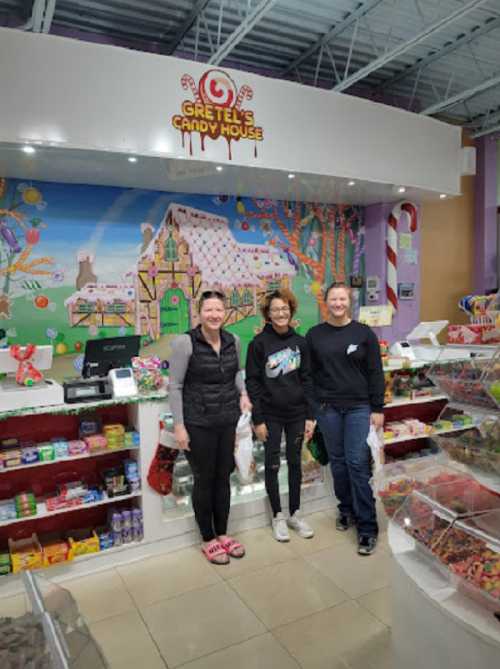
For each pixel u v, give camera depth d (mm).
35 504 2666
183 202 4461
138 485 2938
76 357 4102
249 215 4781
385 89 5504
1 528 2832
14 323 3871
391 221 5191
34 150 3029
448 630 1551
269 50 4629
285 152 3676
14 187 3824
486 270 6406
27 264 3893
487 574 1535
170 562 2904
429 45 4633
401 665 1828
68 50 2914
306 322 5152
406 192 4617
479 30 4301
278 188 4348
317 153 3814
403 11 4027
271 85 3607
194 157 3322
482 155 6355
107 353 3029
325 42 4430
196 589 2633
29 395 2654
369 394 3049
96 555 2814
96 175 3760
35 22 3188
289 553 2979
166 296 4426
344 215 5297
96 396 2826
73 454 2736
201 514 2918
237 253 4738
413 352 4055
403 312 5391
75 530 2998
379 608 2443
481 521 1745
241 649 2182
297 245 5059
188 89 3289
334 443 3072
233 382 2889
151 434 2920
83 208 4066
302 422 3084
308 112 3773
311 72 5070
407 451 4145
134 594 2596
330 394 3020
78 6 3803
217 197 4617
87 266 4102
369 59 4844
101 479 2990
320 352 3010
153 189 4297
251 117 3535
